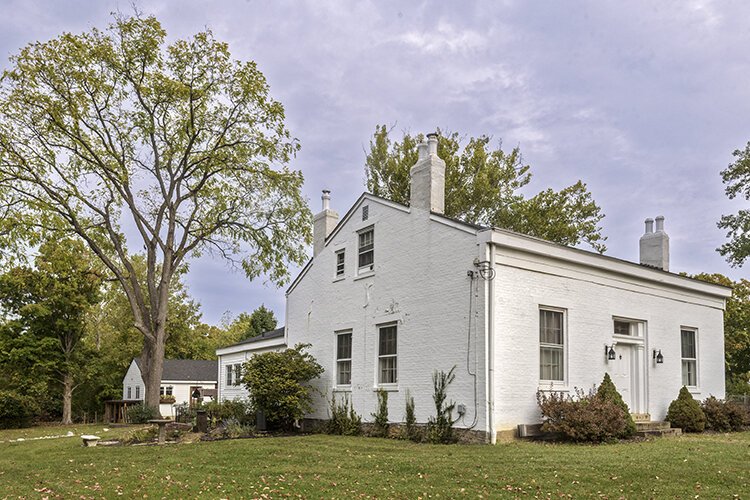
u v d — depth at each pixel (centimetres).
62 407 4288
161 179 2542
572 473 965
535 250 1525
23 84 2277
